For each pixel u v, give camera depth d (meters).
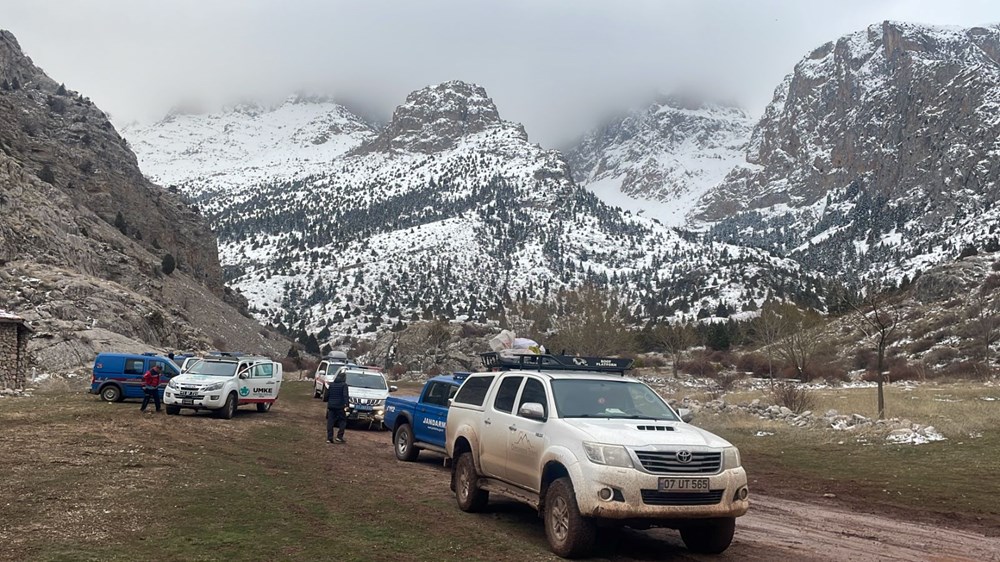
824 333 69.56
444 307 196.00
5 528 7.89
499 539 8.53
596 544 8.55
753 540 9.06
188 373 23.50
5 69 119.56
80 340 40.75
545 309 84.06
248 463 13.76
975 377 48.56
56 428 16.97
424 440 15.62
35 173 88.81
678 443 7.71
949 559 8.23
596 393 9.01
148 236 107.75
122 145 118.94
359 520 9.16
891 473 14.71
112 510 8.98
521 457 8.96
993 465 14.81
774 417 26.06
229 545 7.56
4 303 44.62
